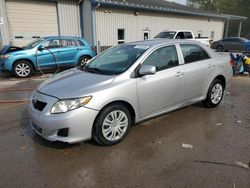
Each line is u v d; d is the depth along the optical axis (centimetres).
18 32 1245
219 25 2684
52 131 328
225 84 553
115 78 365
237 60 993
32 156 337
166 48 435
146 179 286
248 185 274
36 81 874
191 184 276
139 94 382
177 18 2103
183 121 462
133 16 1723
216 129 427
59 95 332
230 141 380
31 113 354
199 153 343
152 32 1905
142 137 394
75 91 335
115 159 329
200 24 2392
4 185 275
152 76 399
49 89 355
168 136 398
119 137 373
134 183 279
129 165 315
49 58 988
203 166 311
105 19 1545
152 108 410
